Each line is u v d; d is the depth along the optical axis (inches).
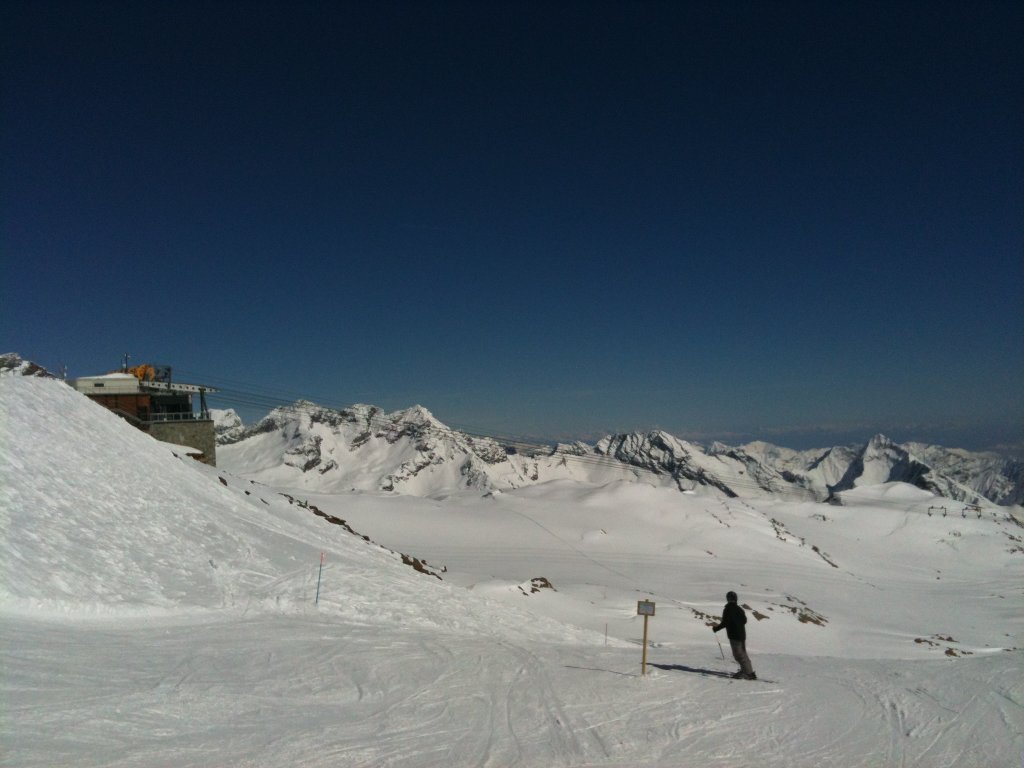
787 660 791.7
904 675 641.6
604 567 4069.9
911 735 459.2
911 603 4320.9
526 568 3735.2
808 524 7244.1
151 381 2364.7
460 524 4714.6
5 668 467.2
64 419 1109.1
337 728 437.7
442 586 1288.1
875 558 6323.8
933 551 6840.6
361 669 586.9
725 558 4928.6
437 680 571.5
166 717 424.8
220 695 481.1
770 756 418.0
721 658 791.1
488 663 642.8
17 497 800.9
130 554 823.7
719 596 3385.8
